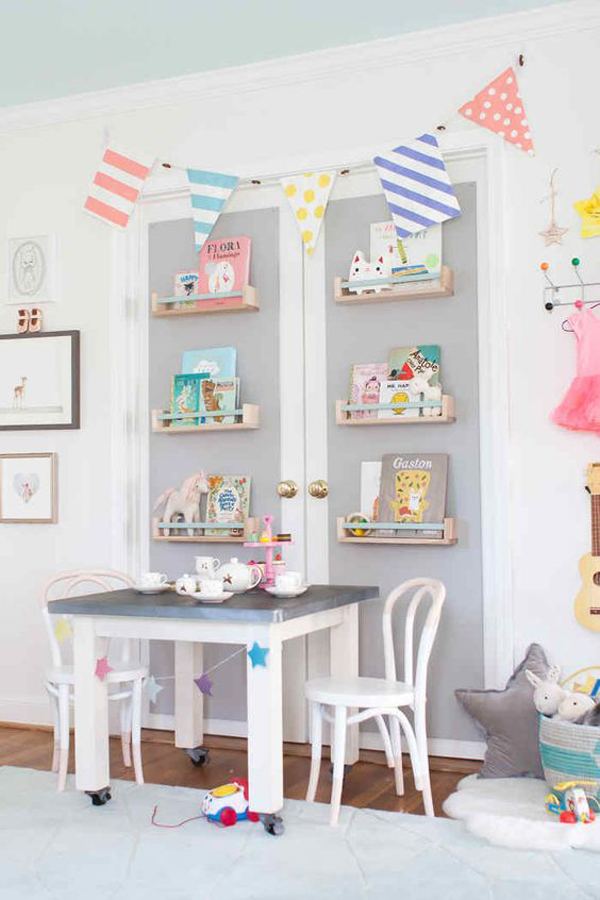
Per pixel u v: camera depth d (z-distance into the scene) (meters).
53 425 4.16
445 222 3.66
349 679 3.14
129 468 4.11
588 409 3.32
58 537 4.18
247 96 3.92
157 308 4.00
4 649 4.26
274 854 2.63
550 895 2.35
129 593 3.27
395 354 3.69
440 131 3.62
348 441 3.78
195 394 3.96
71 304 4.19
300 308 3.87
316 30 3.58
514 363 3.50
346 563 3.77
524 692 3.26
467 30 3.55
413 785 3.29
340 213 3.83
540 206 3.48
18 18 3.44
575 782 2.82
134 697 3.27
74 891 2.41
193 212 3.98
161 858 2.62
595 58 3.43
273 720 2.78
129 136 4.12
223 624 2.83
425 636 2.99
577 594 3.40
